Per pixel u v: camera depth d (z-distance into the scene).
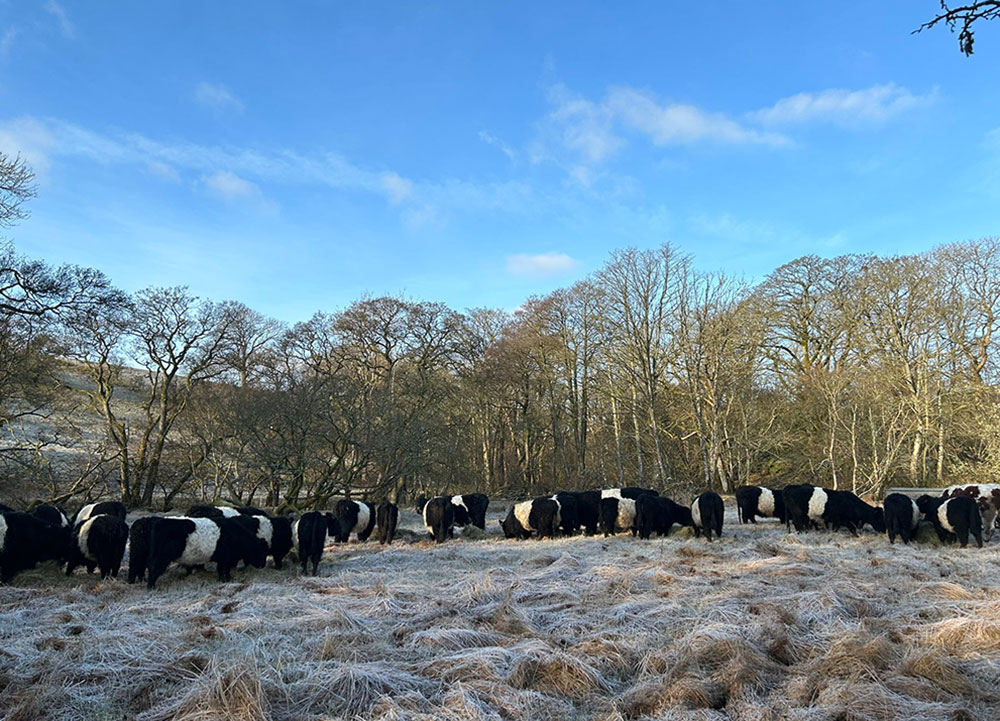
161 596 10.14
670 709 5.48
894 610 8.32
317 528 12.73
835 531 17.33
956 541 15.46
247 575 12.29
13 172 18.66
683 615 8.02
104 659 6.52
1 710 5.43
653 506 16.83
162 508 26.00
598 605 8.79
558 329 38.12
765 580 10.26
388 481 26.92
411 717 5.27
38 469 24.91
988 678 5.93
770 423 33.28
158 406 29.06
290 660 6.67
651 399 32.12
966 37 6.14
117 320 22.98
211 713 5.21
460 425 33.44
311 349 32.34
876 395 29.23
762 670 6.27
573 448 40.66
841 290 35.06
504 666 6.39
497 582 10.05
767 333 37.34
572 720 5.48
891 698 5.35
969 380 31.02
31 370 23.62
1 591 10.11
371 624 8.02
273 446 24.02
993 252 30.92
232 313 27.89
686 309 32.50
